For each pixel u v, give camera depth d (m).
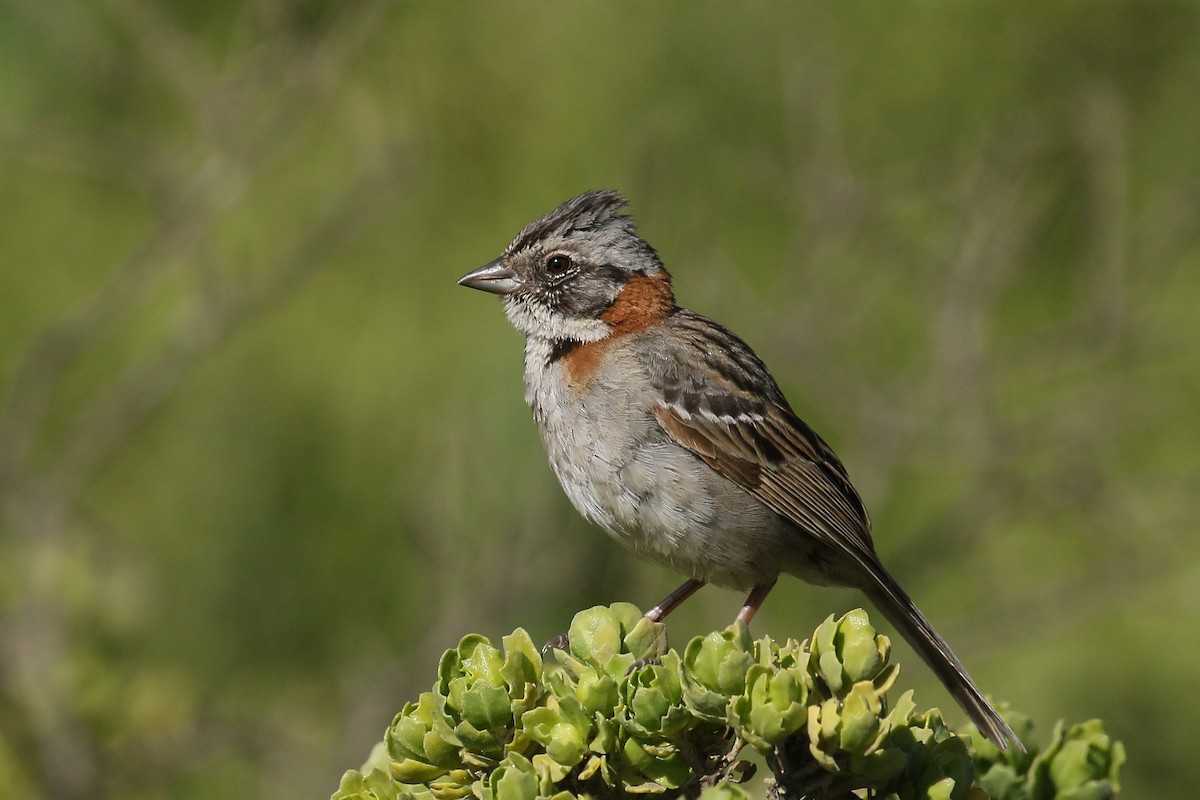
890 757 4.33
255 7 12.44
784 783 4.53
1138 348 13.79
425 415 12.10
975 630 13.02
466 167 13.06
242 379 12.49
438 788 4.77
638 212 12.63
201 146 12.10
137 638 10.74
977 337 12.59
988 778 5.09
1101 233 13.13
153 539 12.15
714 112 13.50
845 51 13.95
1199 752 12.80
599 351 7.41
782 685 4.32
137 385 11.30
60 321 11.76
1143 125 14.47
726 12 13.50
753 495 7.25
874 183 13.40
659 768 4.55
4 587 10.03
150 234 12.90
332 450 12.26
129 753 10.08
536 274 7.71
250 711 11.46
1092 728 5.16
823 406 13.25
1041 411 13.55
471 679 4.70
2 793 9.53
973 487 13.17
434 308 12.59
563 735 4.51
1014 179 13.00
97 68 12.59
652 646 4.77
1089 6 13.98
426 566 11.08
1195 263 14.27
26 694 9.69
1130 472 14.02
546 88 13.23
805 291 12.80
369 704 10.77
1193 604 13.11
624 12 13.46
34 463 12.31
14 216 12.88
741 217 13.71
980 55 14.02
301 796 10.65
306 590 12.08
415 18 13.25
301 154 13.09
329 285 12.74
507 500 10.55
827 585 7.63
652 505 7.21
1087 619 13.17
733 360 7.48
